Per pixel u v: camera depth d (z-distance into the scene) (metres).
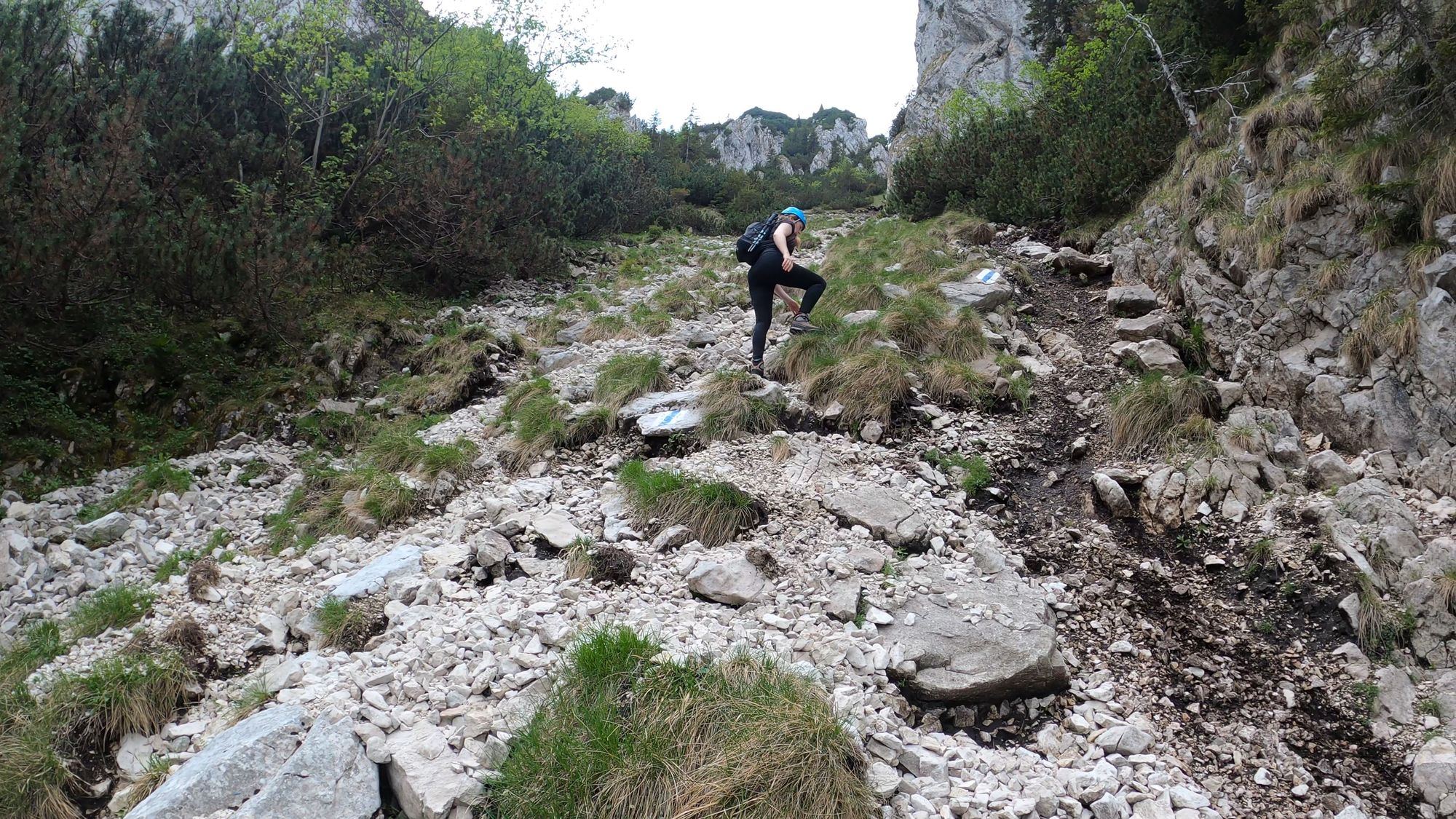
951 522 6.23
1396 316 6.32
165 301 9.96
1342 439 6.39
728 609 5.07
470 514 6.66
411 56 17.03
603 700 3.99
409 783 3.72
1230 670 4.94
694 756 3.70
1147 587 5.67
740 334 10.29
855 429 7.54
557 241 16.44
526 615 4.93
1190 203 9.72
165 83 12.50
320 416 9.49
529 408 8.27
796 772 3.60
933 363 8.38
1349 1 8.37
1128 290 9.64
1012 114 18.06
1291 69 9.59
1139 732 4.45
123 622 5.62
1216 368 7.91
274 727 4.05
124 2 12.53
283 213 12.27
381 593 5.52
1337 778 4.23
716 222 30.09
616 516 6.25
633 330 11.36
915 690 4.63
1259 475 6.31
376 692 4.30
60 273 8.31
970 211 16.09
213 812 3.65
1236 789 4.18
